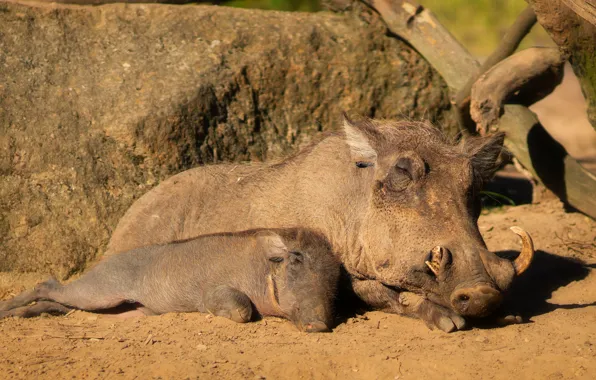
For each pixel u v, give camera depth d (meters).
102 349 9.09
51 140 12.36
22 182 12.18
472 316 8.76
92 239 12.30
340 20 15.41
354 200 10.42
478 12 34.56
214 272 10.74
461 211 9.31
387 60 15.09
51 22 13.55
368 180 10.33
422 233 9.26
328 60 14.73
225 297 10.32
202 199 11.64
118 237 11.78
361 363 8.24
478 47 32.09
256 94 14.05
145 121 12.67
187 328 9.91
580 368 7.79
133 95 12.97
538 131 13.20
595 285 11.05
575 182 12.93
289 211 10.84
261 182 11.41
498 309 9.34
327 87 14.62
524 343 8.58
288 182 11.12
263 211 11.03
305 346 8.85
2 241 12.04
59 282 11.70
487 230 13.64
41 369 8.50
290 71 14.39
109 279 11.27
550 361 7.97
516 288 11.09
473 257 8.81
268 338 9.30
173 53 13.80
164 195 11.87
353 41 15.03
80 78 13.05
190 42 14.05
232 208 11.32
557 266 11.80
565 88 31.45
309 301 9.77
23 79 12.74
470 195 9.53
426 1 35.44
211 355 8.66
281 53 14.41
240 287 10.53
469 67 14.59
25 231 12.10
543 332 8.95
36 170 12.23
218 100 13.52
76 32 13.62
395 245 9.49
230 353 8.69
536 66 12.77
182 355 8.69
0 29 13.17
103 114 12.71
